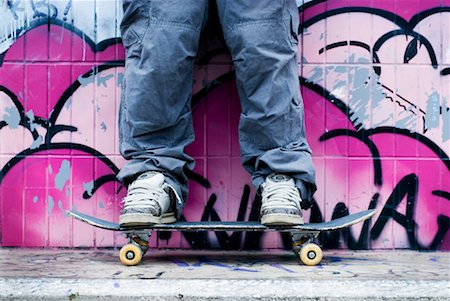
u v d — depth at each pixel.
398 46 2.07
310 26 2.07
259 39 1.74
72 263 1.76
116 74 2.07
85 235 2.06
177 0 1.77
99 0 2.08
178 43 1.76
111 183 2.06
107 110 2.07
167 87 1.77
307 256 1.73
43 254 1.96
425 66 2.07
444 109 2.07
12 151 2.07
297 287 1.42
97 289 1.42
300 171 1.76
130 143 1.85
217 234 2.06
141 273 1.58
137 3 1.79
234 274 1.57
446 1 2.08
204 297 1.39
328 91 2.06
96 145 2.07
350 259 1.87
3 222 2.06
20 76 2.08
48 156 2.07
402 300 1.40
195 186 2.06
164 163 1.80
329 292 1.40
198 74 2.07
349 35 2.07
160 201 1.72
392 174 2.06
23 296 1.41
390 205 2.05
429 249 2.05
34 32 2.08
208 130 2.07
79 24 2.08
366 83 2.07
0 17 2.09
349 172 2.05
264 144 1.82
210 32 2.08
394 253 2.01
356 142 2.06
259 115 1.78
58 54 2.08
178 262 1.80
